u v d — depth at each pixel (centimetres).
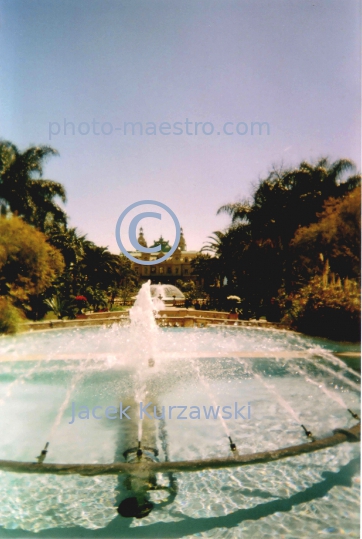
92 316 1305
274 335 1055
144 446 422
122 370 714
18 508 325
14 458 396
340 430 390
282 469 378
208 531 298
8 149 1209
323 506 322
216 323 1228
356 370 703
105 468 326
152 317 1249
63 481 360
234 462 329
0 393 595
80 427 472
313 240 1310
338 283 1135
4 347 947
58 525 303
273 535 285
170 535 291
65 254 1337
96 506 326
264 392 592
